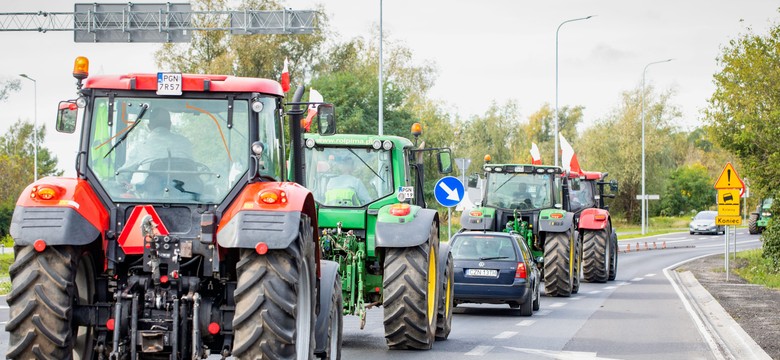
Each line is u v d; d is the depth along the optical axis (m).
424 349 34.19
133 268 20.73
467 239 49.50
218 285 21.06
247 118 21.55
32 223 19.62
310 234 21.84
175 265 20.36
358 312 34.22
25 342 19.44
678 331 42.22
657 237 177.62
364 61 181.12
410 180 38.09
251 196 20.27
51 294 19.53
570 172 77.00
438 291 36.31
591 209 75.19
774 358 33.03
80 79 21.66
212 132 21.47
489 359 32.25
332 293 24.91
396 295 32.97
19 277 19.62
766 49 86.38
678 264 107.50
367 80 137.62
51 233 19.50
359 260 34.41
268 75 160.25
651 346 36.78
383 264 35.50
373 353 33.28
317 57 168.88
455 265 48.69
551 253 61.91
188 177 21.27
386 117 134.25
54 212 19.78
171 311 20.33
